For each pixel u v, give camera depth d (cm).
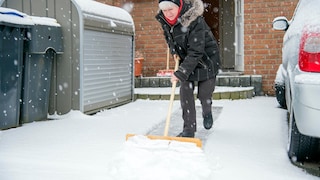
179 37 367
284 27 482
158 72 884
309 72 276
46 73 519
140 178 254
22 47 469
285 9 792
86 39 545
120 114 565
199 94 405
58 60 541
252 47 812
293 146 307
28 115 491
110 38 621
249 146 361
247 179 266
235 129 445
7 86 448
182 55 393
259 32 807
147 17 890
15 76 460
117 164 281
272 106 638
